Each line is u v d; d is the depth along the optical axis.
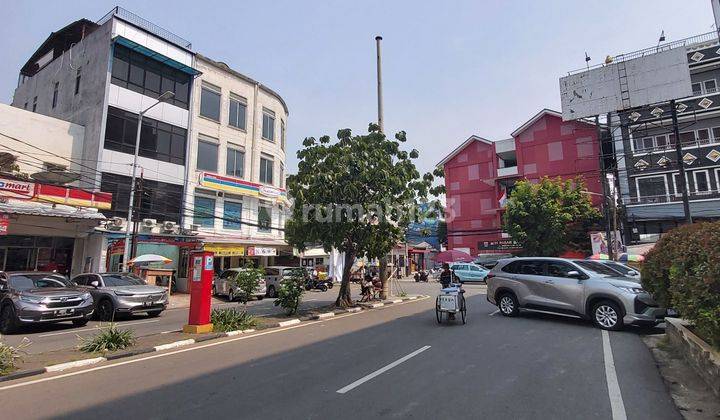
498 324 10.60
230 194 26.36
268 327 11.39
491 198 41.50
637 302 9.17
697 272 5.10
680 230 7.00
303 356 7.70
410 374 6.27
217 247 23.56
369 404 5.04
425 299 19.58
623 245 27.55
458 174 43.78
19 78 31.50
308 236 14.80
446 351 7.71
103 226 20.22
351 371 6.53
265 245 26.64
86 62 22.94
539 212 29.72
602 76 27.91
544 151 37.34
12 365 6.90
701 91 27.94
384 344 8.54
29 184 16.91
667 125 28.50
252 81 28.61
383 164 14.83
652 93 25.92
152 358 7.88
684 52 25.23
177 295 22.56
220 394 5.57
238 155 27.23
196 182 24.48
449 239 42.59
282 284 13.94
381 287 18.92
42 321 11.19
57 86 25.27
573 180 34.78
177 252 24.36
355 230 15.20
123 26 22.12
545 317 11.66
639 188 29.09
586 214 29.84
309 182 14.45
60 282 12.95
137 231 19.66
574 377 5.99
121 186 21.23
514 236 30.59
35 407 5.19
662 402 4.99
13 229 18.62
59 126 20.92
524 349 7.75
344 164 14.53
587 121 34.97
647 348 7.78
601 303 9.75
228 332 10.41
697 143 27.52
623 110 27.70
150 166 22.48
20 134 19.64
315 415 4.73
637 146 29.61
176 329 11.79
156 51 22.95
